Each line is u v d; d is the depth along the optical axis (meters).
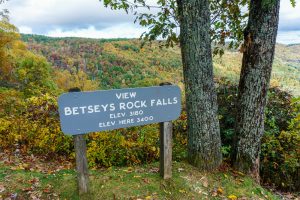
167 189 3.28
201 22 3.28
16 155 4.83
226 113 5.07
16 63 18.81
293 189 4.75
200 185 3.42
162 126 3.30
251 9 3.52
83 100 2.76
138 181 3.38
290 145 4.79
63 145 5.05
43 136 5.14
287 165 4.65
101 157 4.41
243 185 3.57
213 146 3.65
